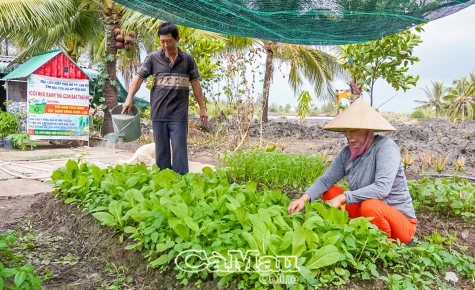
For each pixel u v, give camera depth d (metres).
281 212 3.30
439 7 3.88
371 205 3.16
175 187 3.73
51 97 10.84
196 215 3.01
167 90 5.07
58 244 3.63
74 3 12.88
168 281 2.80
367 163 3.37
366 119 3.25
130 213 3.26
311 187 3.63
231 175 6.04
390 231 3.21
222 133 11.86
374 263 2.88
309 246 2.65
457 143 11.33
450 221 4.13
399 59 6.81
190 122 12.65
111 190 3.93
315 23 4.22
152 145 7.31
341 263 2.68
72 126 11.16
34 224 4.14
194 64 5.26
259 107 10.02
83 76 11.22
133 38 13.16
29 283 2.55
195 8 3.86
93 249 3.48
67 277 3.04
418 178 6.64
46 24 12.55
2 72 14.72
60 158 8.88
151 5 3.87
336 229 2.84
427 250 2.91
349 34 4.72
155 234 2.94
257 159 6.16
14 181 6.13
